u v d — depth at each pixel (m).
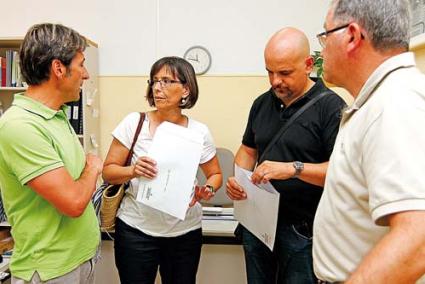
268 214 1.42
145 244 1.67
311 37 2.91
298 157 1.47
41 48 1.13
